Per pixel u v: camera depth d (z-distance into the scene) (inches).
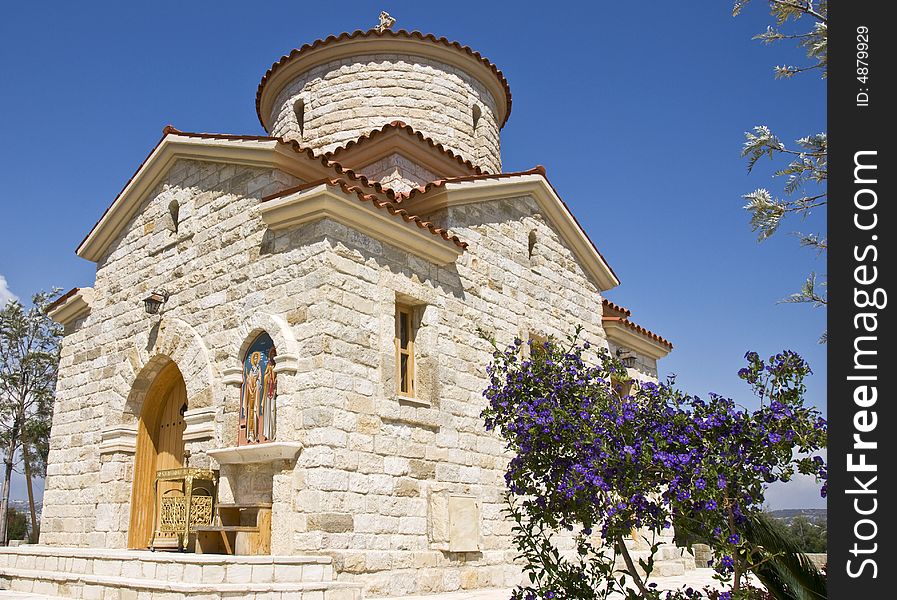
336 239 442.0
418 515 452.1
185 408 543.8
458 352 516.7
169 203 561.3
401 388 489.4
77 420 599.5
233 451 426.0
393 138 600.7
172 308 530.6
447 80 729.0
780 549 251.4
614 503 249.6
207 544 434.3
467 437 505.7
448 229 537.3
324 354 416.8
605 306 741.3
